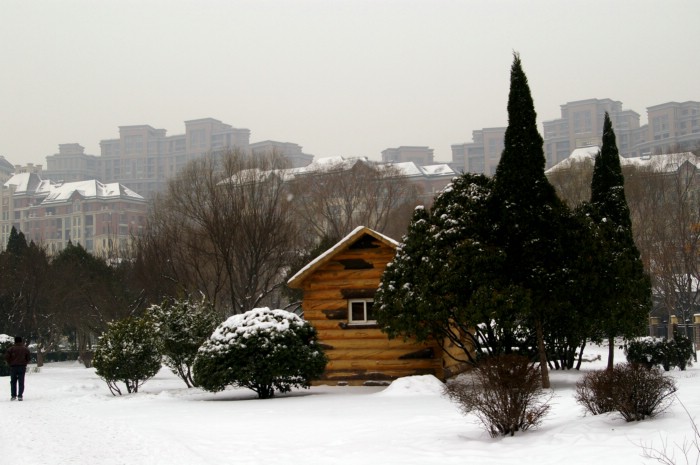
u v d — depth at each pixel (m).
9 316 48.66
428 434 11.39
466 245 18.48
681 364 27.91
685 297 56.78
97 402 20.77
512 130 18.94
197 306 25.67
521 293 17.84
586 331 20.36
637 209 55.84
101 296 47.75
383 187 68.62
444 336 20.84
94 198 163.38
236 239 37.19
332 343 23.59
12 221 172.00
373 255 23.69
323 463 9.66
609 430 10.13
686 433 9.25
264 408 16.70
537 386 11.03
